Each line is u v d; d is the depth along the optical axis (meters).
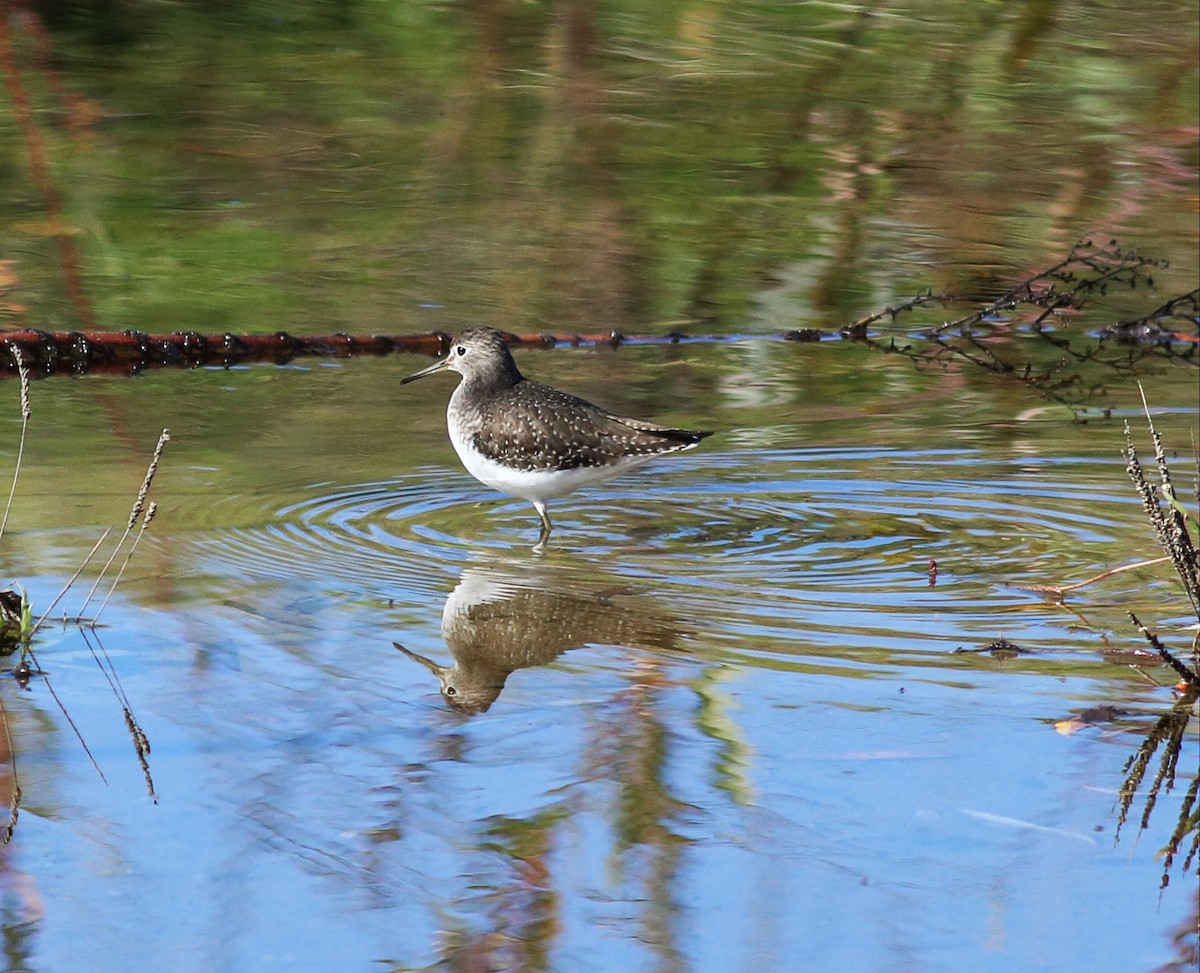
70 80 26.34
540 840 7.33
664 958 6.48
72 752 8.05
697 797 7.75
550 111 26.17
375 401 15.78
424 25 28.97
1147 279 19.67
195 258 20.06
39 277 18.97
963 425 15.36
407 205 22.50
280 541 11.54
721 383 16.77
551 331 18.30
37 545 11.13
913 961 6.44
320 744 8.21
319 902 6.85
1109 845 7.32
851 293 20.08
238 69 27.47
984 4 28.20
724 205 22.98
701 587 10.78
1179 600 10.55
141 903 6.80
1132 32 28.28
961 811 7.61
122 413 14.89
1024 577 11.03
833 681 9.09
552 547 11.70
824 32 28.73
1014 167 24.30
